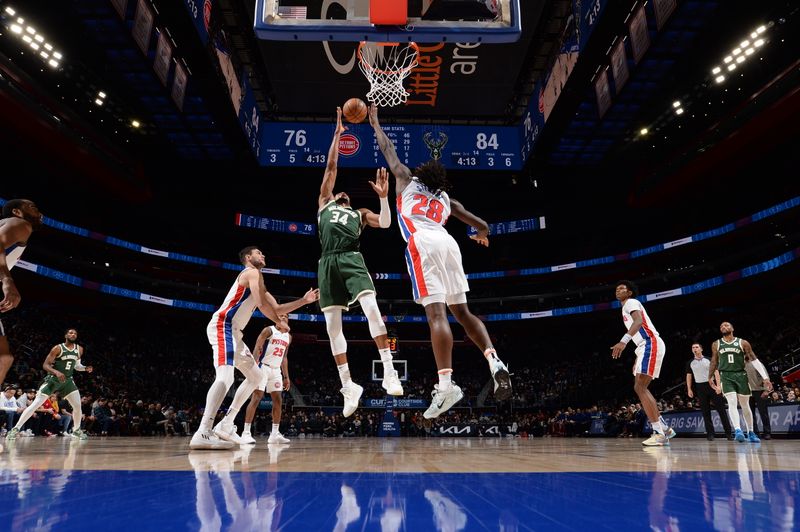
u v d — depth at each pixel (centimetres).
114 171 2478
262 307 462
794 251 2205
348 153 2089
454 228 3578
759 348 2244
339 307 387
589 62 1769
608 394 2625
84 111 2302
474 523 111
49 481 182
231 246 3462
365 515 120
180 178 3009
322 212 410
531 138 2056
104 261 2975
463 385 3127
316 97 2048
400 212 344
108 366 2453
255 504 134
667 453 435
